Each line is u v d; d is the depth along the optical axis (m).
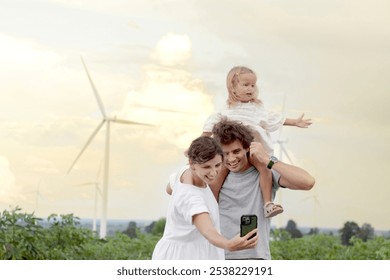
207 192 6.67
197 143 6.45
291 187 7.37
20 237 10.92
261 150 7.22
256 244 6.85
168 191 7.10
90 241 14.39
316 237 17.55
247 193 7.33
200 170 6.42
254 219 6.79
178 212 6.59
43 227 11.88
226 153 7.29
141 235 18.45
